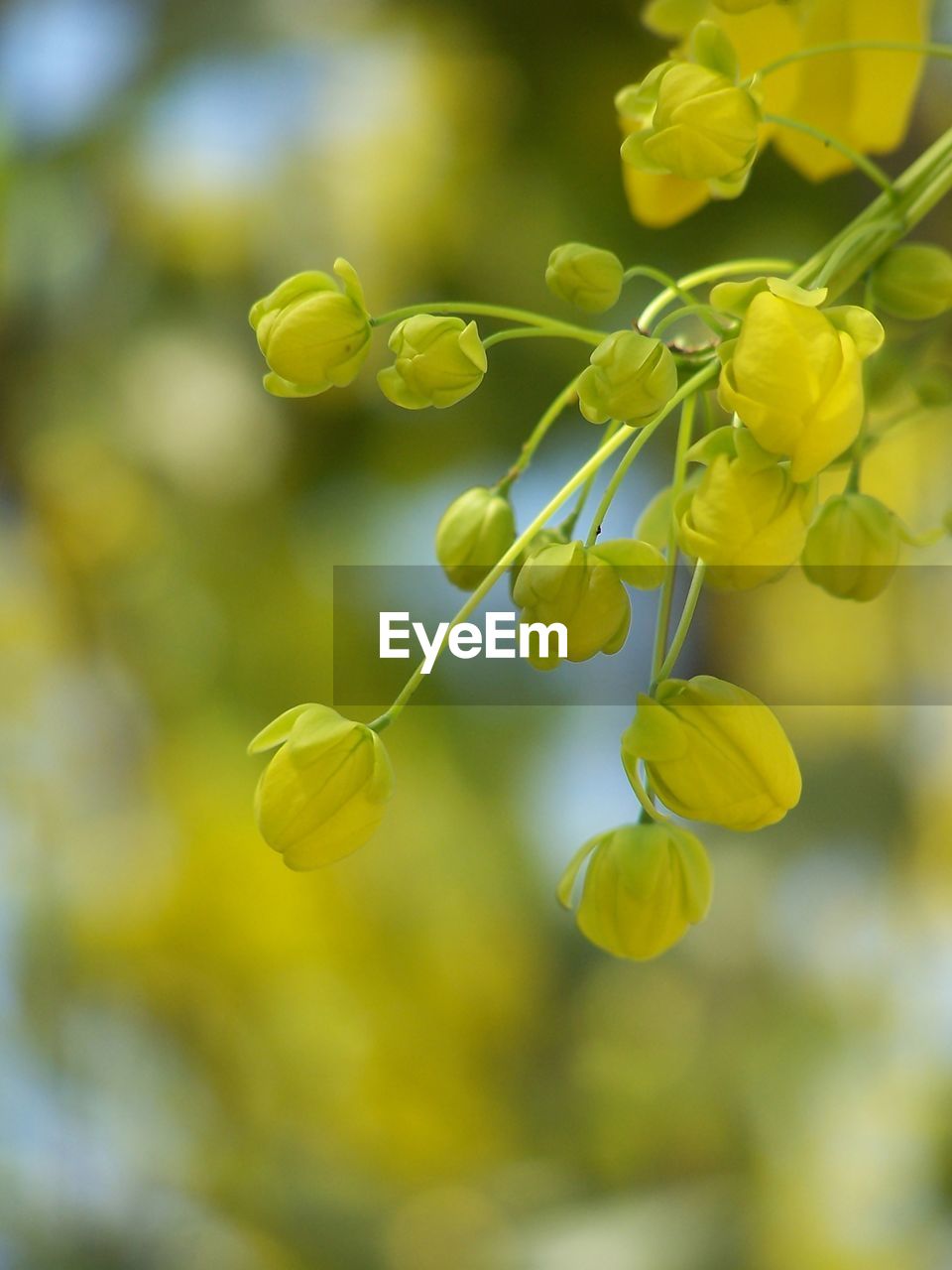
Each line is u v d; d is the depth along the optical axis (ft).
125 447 2.70
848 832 2.97
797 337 1.28
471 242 2.56
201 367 2.68
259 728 2.96
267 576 2.83
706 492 1.32
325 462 2.71
